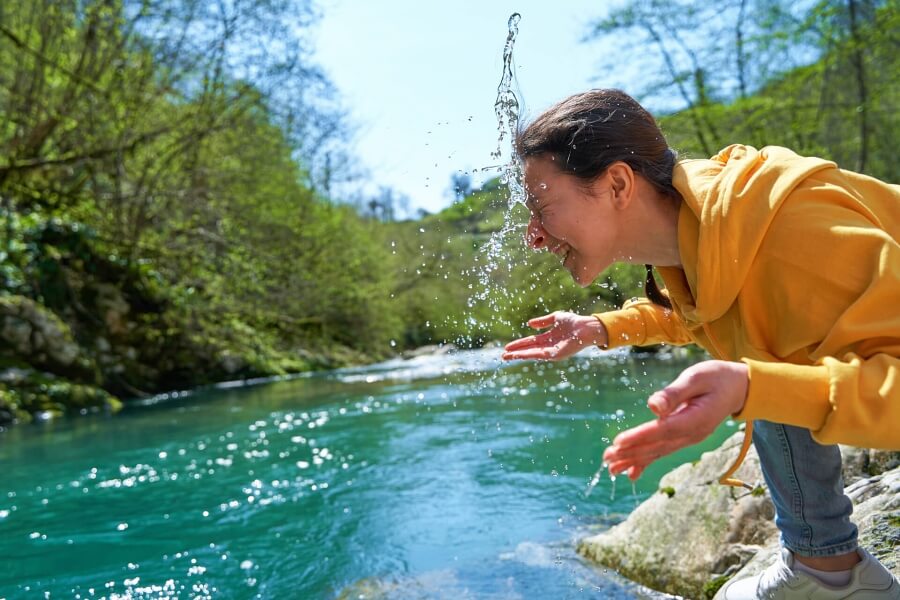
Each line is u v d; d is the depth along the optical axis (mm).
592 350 11477
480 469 4117
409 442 5137
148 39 10328
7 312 8438
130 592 2447
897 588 1412
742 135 12078
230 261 12172
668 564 2309
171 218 11734
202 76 11070
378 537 2980
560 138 1316
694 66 11656
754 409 965
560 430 5105
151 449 5312
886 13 9594
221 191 11977
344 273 16219
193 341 11508
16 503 3770
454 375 10219
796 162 1177
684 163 1344
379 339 19266
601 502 3326
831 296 1062
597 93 1374
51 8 9789
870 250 1036
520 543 2791
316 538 3010
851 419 945
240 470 4465
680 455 4125
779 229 1120
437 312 18578
